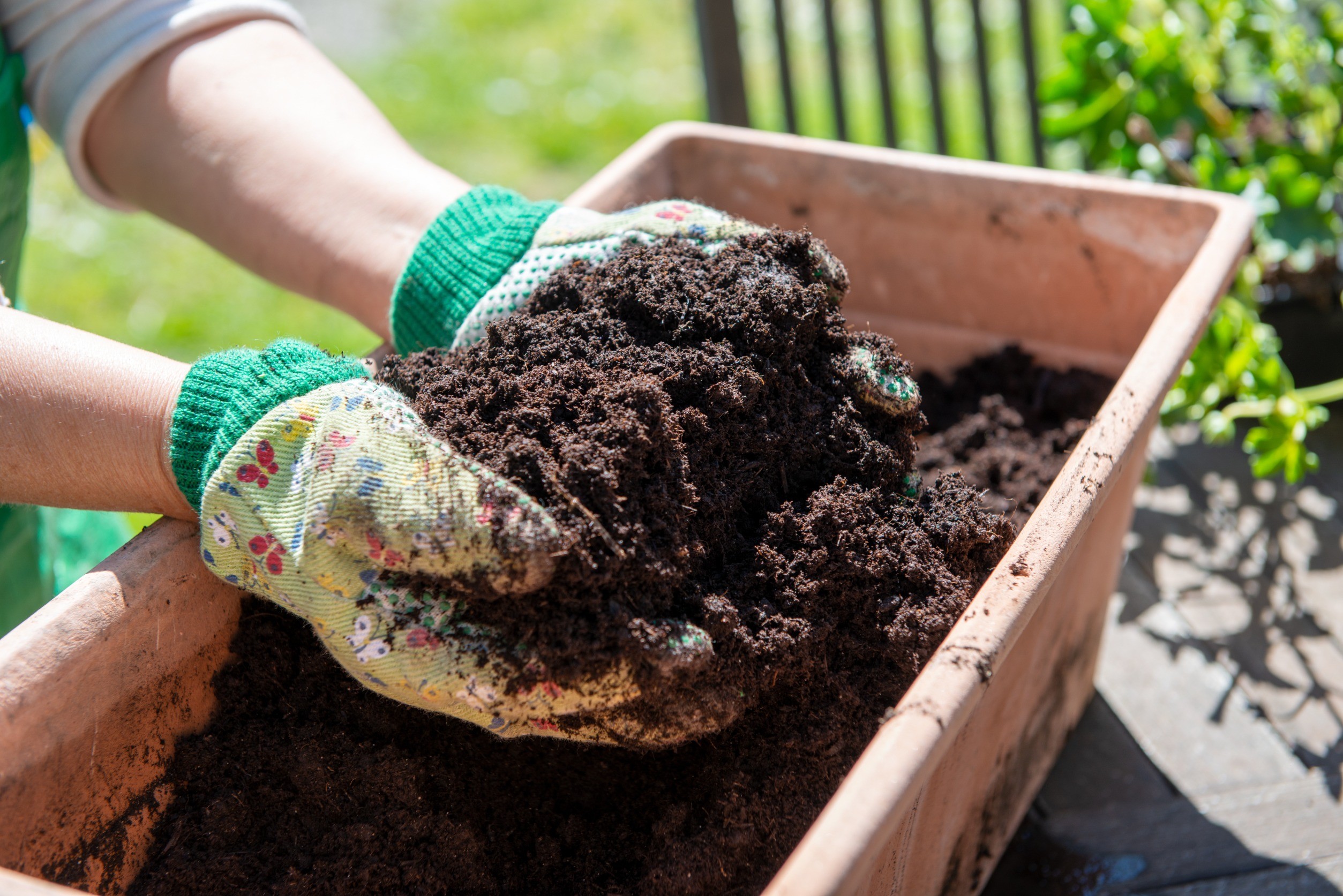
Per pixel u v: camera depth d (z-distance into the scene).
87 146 1.02
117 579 0.83
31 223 2.07
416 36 2.70
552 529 0.81
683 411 0.86
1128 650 1.13
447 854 0.88
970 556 0.90
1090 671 1.08
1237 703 1.09
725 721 0.85
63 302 1.85
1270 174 1.23
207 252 1.99
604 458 0.83
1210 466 1.26
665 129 1.14
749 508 0.89
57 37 0.99
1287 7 1.27
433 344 0.96
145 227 2.06
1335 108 1.26
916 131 2.24
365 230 0.98
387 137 1.02
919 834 0.89
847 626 0.87
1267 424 1.14
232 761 0.87
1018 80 2.31
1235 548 1.19
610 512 0.83
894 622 0.87
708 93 1.44
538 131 2.32
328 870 0.87
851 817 0.76
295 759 0.88
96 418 0.84
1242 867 1.00
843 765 0.86
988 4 2.58
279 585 0.83
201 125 0.99
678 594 0.85
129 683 0.84
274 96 1.00
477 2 2.85
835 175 1.11
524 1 2.86
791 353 0.89
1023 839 1.03
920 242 1.11
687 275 0.90
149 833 0.86
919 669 0.86
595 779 0.89
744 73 1.42
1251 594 1.16
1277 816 1.02
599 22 2.76
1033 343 1.11
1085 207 1.06
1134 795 1.05
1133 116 1.28
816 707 0.87
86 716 0.83
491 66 2.58
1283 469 1.24
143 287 1.90
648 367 0.87
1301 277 1.29
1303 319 1.31
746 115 1.44
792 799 0.86
